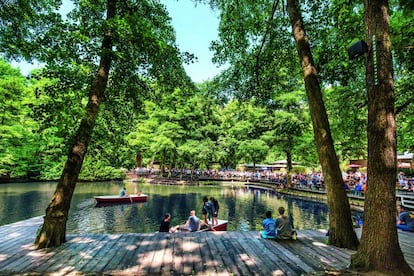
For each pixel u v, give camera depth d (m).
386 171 4.41
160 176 41.06
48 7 7.03
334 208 6.44
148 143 37.97
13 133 26.27
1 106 25.53
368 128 4.66
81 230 12.45
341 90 12.16
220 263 5.06
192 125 36.62
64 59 6.30
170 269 4.74
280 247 6.17
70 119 6.42
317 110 6.64
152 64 7.81
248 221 14.69
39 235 6.10
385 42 4.49
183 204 19.69
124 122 9.59
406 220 8.66
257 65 10.41
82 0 6.82
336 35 8.69
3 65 26.58
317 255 5.55
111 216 15.48
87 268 4.72
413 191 17.83
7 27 6.57
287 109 26.12
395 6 7.61
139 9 8.24
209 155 36.31
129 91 7.88
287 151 26.94
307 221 14.94
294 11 7.33
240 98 11.52
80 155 6.54
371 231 4.49
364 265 4.45
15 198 20.12
